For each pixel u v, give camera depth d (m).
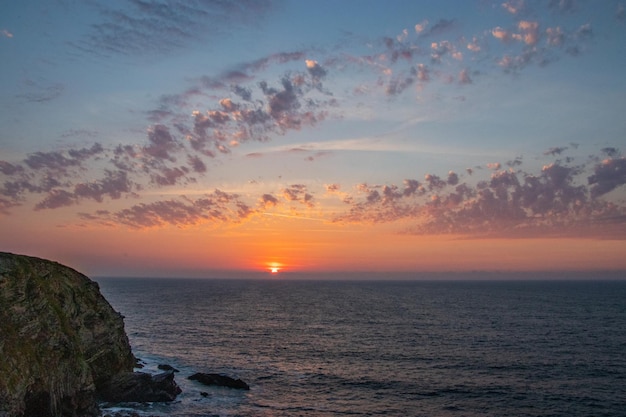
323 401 55.12
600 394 58.56
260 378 65.00
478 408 53.19
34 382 41.53
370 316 148.62
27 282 47.28
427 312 163.25
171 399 52.75
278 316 146.75
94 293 57.28
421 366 73.75
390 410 52.22
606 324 128.25
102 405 49.88
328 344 93.75
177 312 152.38
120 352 56.84
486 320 137.25
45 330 45.41
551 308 181.75
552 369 71.88
